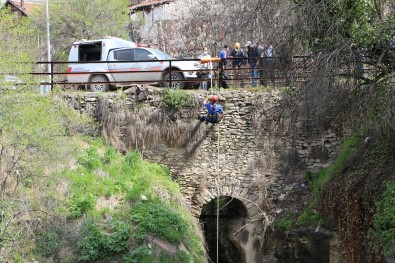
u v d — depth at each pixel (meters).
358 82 11.99
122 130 16.11
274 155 16.11
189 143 16.08
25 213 12.10
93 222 12.73
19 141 11.73
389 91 11.19
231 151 16.16
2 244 11.04
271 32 12.51
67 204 12.94
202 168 16.14
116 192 13.90
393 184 12.39
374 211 12.70
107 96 16.17
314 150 15.97
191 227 14.38
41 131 12.15
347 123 14.84
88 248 12.15
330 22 11.76
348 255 13.21
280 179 16.17
